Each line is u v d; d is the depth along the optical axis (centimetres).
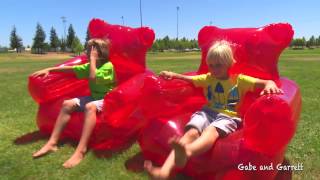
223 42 407
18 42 9719
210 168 356
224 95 391
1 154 471
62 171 419
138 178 402
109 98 453
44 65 3064
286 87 414
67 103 485
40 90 521
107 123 467
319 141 521
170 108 410
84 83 551
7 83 1342
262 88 379
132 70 539
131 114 467
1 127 600
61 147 482
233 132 369
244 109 397
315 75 1468
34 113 717
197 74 479
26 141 522
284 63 2566
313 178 402
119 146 480
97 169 422
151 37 528
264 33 438
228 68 390
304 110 725
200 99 448
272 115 326
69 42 9856
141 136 420
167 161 328
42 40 9288
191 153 331
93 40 499
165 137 394
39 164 438
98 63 500
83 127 458
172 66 2344
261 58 435
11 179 402
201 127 371
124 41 534
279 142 334
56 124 482
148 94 405
